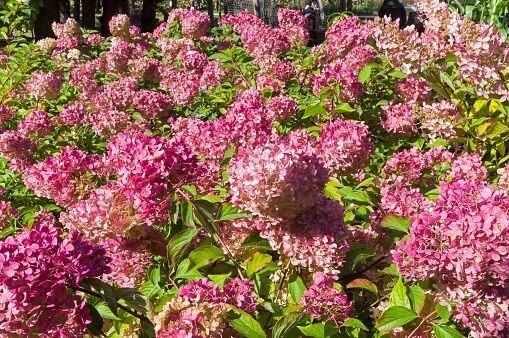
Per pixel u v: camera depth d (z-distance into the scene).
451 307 1.82
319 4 14.33
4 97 5.70
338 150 2.74
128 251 2.33
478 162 2.81
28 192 3.87
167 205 2.08
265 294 2.15
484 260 1.73
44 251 1.68
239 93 4.66
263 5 24.12
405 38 3.41
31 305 1.60
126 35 7.97
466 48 3.18
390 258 2.25
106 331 2.30
